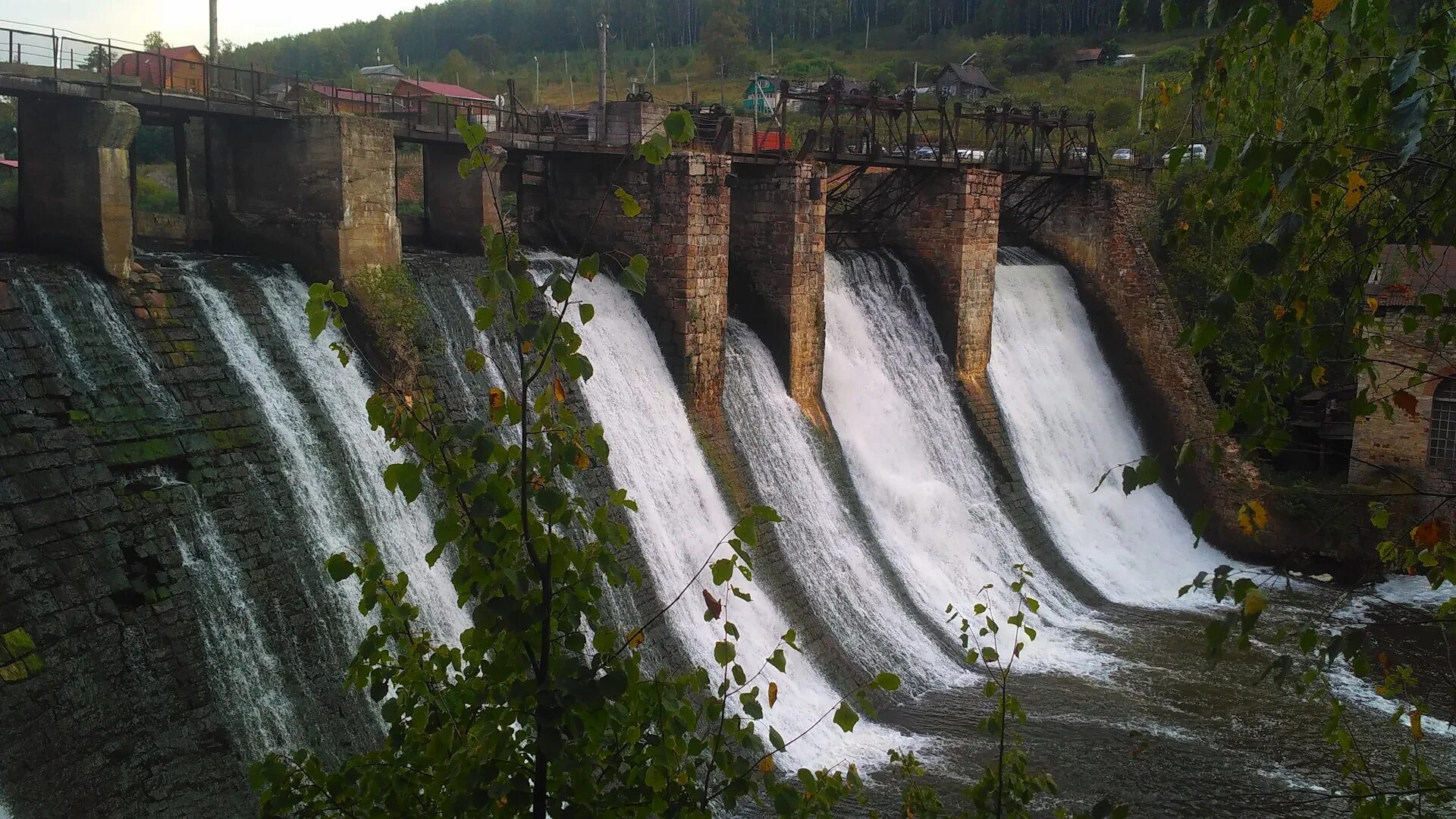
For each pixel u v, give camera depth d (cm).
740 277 4341
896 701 3409
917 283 5116
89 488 2253
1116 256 5841
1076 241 5978
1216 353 5728
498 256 843
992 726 1187
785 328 4247
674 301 3828
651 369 3775
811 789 992
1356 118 870
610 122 5194
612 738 943
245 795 2142
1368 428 4900
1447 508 4697
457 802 834
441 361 3247
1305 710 3469
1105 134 9000
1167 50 11812
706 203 3838
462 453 888
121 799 1983
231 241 3247
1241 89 1088
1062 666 3791
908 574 4116
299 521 2577
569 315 3569
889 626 3778
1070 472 5303
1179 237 1110
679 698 936
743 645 3300
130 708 2091
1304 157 934
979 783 1178
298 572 2508
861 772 2933
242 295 2864
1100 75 11794
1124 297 5825
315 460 2714
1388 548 1124
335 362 2933
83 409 2356
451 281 3441
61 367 2377
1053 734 3259
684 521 3528
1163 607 4466
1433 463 4788
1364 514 4772
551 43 17200
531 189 4116
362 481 2788
